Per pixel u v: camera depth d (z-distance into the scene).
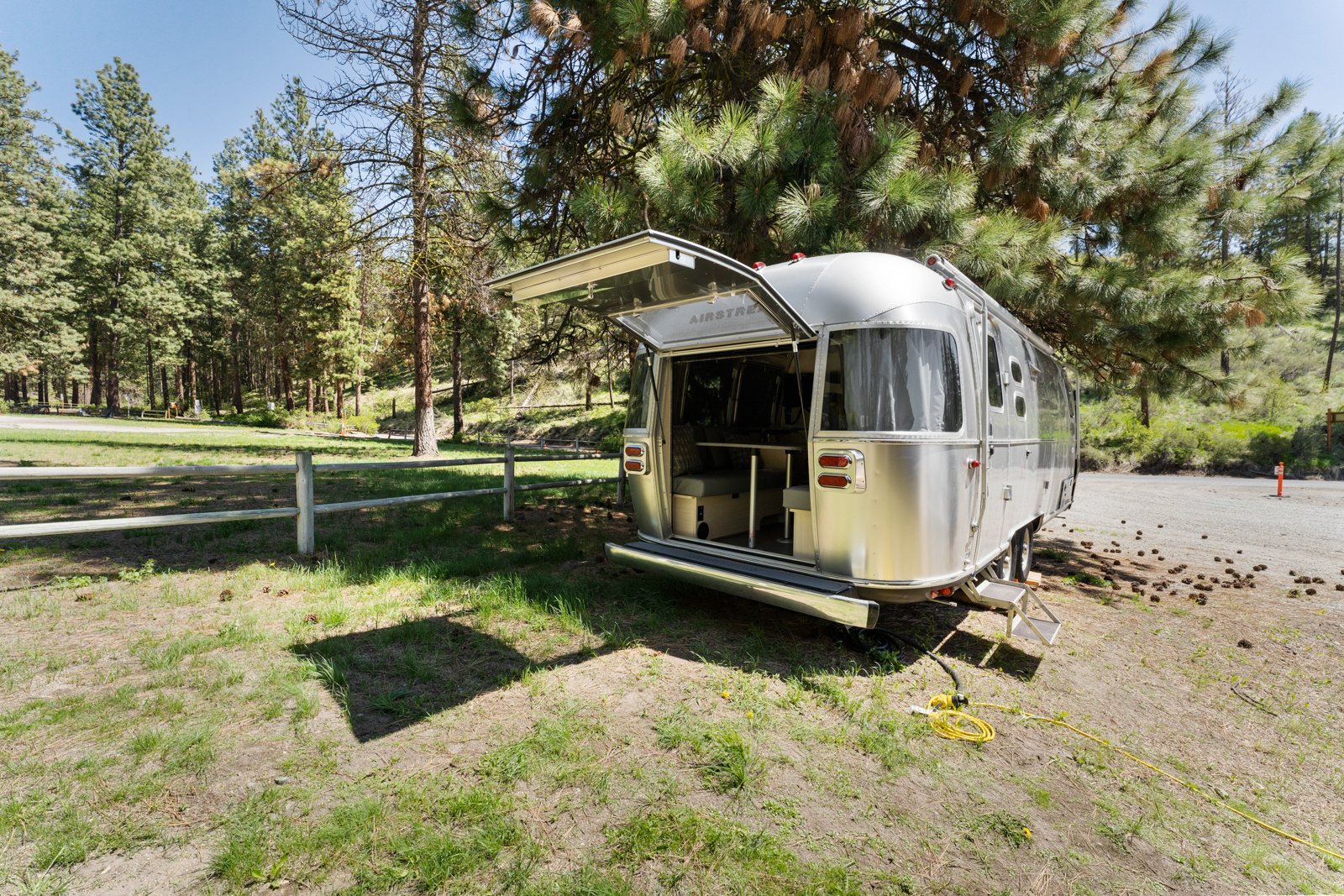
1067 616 6.04
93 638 4.32
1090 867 2.56
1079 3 5.93
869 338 4.16
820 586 4.28
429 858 2.35
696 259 3.51
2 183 37.12
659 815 2.70
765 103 5.66
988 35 6.50
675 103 7.45
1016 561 6.70
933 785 3.07
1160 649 5.21
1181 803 3.07
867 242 5.99
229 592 5.27
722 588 4.68
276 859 2.35
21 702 3.42
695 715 3.60
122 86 44.12
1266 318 6.72
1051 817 2.88
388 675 3.96
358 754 3.08
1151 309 6.61
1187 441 24.59
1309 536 10.98
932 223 5.78
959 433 4.27
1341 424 23.62
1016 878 2.46
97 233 44.28
